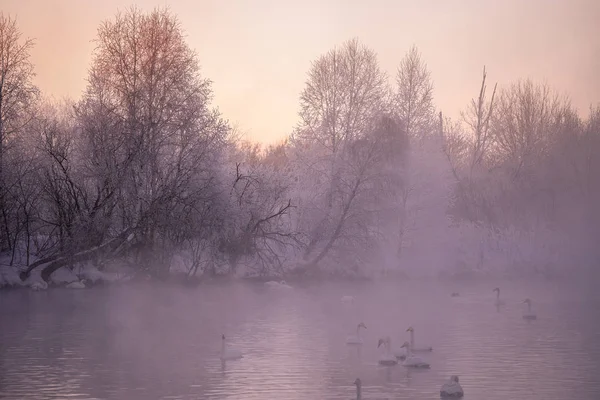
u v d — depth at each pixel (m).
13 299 44.25
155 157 50.66
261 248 56.34
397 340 30.06
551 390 21.30
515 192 73.81
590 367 24.39
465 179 72.75
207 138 52.06
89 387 21.86
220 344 29.14
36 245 51.81
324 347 28.45
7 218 50.31
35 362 25.52
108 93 51.91
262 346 28.72
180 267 55.03
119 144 49.94
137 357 26.42
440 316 38.12
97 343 29.36
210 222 51.47
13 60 50.69
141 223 49.44
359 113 61.22
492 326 34.19
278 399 20.44
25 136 51.91
